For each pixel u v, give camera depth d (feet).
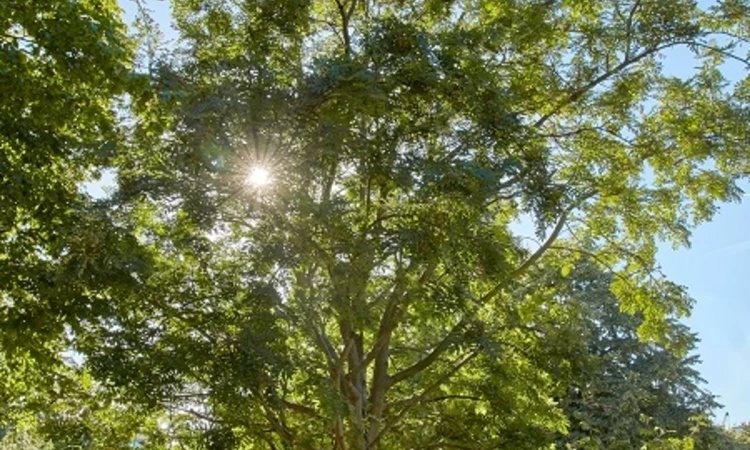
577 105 37.55
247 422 28.91
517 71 34.99
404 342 39.55
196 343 24.90
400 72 26.71
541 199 28.60
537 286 39.32
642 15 36.50
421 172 24.82
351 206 27.66
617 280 43.06
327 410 26.68
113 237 23.21
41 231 23.36
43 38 20.51
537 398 35.63
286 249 23.72
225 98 22.84
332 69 24.27
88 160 25.68
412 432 36.70
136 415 31.32
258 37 29.40
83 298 23.54
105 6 24.82
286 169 23.89
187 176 23.99
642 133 38.75
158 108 23.26
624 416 81.97
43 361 25.57
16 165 22.75
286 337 25.91
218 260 26.81
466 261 26.63
